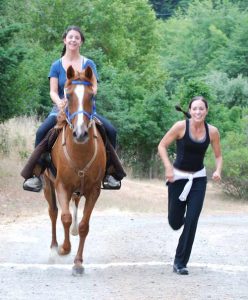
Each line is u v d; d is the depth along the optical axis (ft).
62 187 29.32
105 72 109.19
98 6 138.92
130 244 37.96
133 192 76.89
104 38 141.28
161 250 36.11
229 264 31.96
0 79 60.64
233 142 85.05
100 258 33.47
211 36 248.52
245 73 205.16
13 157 79.46
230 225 49.32
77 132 26.86
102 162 29.50
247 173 79.77
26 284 26.76
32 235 41.09
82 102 27.32
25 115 91.76
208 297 24.73
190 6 279.90
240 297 24.90
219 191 86.94
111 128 31.22
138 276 28.48
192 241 28.96
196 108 28.45
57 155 29.43
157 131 99.66
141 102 103.40
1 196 60.54
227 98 163.22
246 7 277.23
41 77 93.81
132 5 167.02
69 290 25.73
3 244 37.32
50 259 32.42
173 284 26.84
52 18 130.21
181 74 226.38
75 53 30.96
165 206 66.13
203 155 29.09
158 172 102.58
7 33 60.34
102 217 52.60
